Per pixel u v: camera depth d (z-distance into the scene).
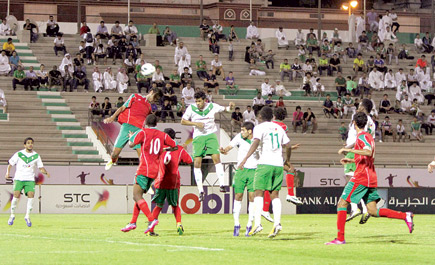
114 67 47.50
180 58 48.50
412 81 50.22
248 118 42.47
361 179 14.88
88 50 47.50
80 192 31.34
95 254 12.65
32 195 21.53
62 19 56.84
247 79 49.34
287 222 24.69
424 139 45.41
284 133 16.11
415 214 32.84
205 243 14.98
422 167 41.94
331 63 50.91
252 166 17.20
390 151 43.41
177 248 13.77
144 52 49.69
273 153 16.02
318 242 15.49
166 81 46.41
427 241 16.06
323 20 62.50
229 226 21.66
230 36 52.88
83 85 45.41
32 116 41.94
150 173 16.48
